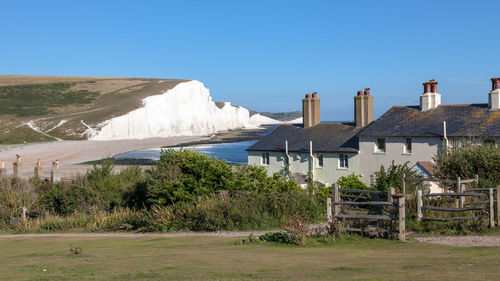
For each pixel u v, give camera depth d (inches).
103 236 836.6
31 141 4975.4
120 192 1183.6
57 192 1198.9
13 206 1144.2
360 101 1817.2
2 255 566.9
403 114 1701.5
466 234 592.7
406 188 1003.9
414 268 361.1
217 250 535.5
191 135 6894.7
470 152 863.1
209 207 836.0
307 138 1891.0
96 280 350.0
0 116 6063.0
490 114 1487.5
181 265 416.5
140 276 362.3
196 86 7485.2
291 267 388.5
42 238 821.2
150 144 5034.5
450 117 1563.7
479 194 617.6
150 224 888.9
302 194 873.5
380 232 576.1
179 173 982.4
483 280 294.8
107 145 4731.8
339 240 567.2
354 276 330.6
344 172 1727.4
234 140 6131.9
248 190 944.3
